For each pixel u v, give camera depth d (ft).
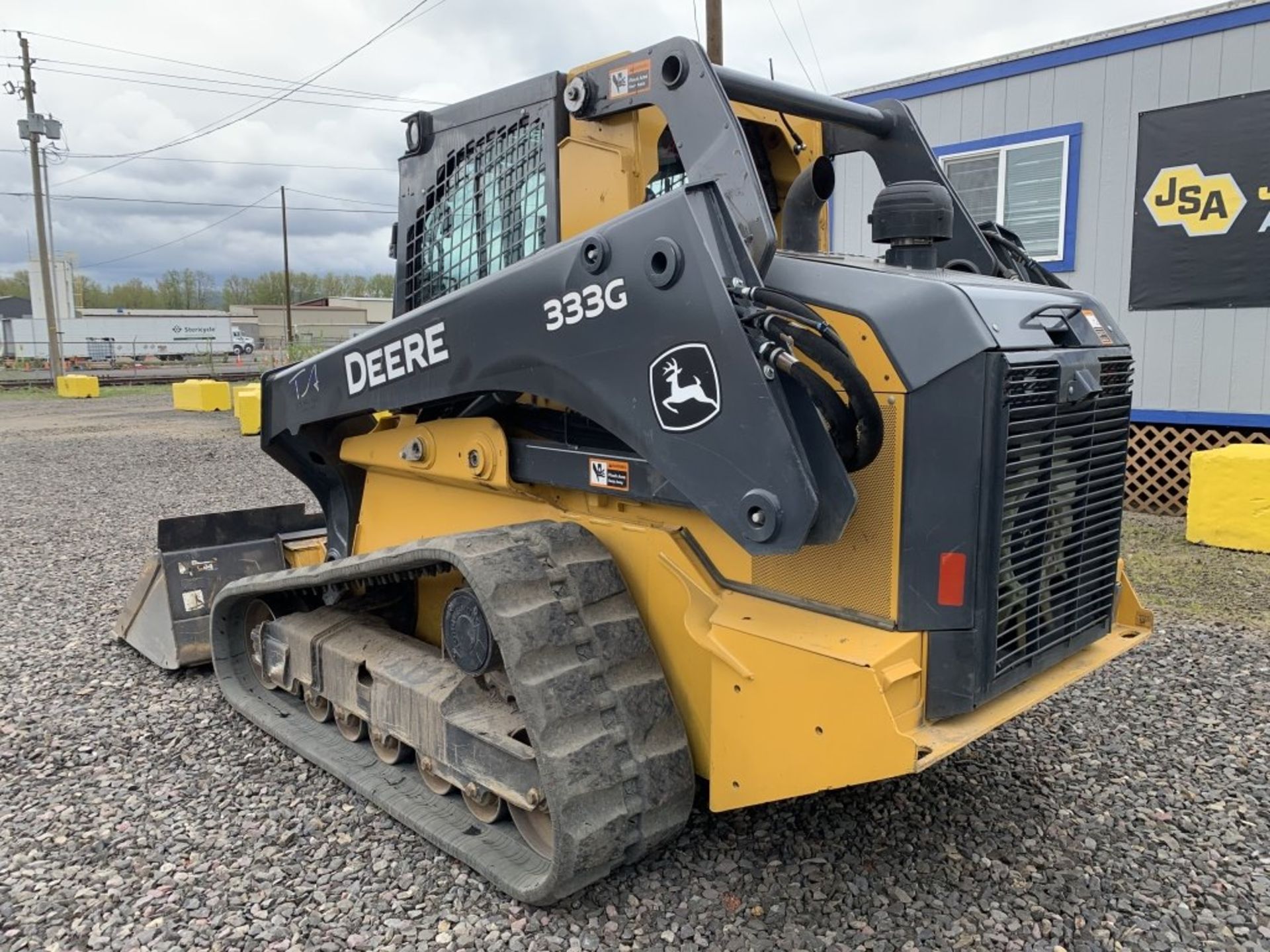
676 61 8.67
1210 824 10.52
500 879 9.11
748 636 8.48
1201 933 8.66
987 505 7.77
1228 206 24.57
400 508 13.15
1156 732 12.84
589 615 9.34
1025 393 7.98
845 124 11.38
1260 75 23.73
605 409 8.93
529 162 10.77
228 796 11.39
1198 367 25.57
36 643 17.15
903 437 7.98
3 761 12.36
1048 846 10.07
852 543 8.37
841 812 10.72
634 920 8.83
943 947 8.45
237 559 15.92
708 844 10.02
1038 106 27.66
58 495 33.27
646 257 8.37
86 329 168.55
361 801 11.22
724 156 8.20
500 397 10.94
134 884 9.53
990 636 8.00
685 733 9.46
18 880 9.62
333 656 12.19
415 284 12.75
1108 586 9.96
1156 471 26.84
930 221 9.14
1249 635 16.46
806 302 8.47
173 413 66.74
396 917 8.92
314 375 12.60
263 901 9.21
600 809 8.64
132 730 13.35
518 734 9.50
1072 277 27.61
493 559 9.16
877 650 7.86
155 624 15.69
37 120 95.30
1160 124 25.44
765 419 7.66
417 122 12.18
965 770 11.80
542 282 9.35
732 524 8.00
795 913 8.91
